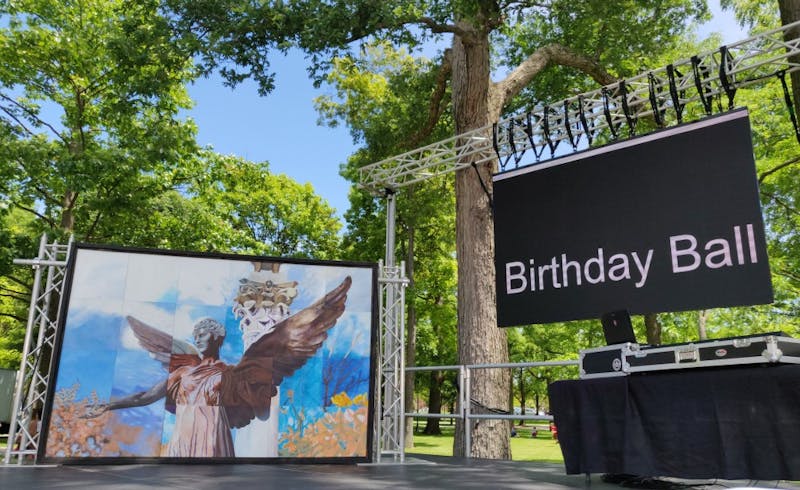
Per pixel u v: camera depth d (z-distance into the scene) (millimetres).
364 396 6355
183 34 9812
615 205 6824
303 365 6273
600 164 7035
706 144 6211
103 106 14023
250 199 25266
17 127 13586
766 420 3619
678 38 13391
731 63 6566
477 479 4852
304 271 6535
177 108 14867
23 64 13328
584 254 7004
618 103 7508
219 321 6172
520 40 14188
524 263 7555
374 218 19750
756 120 13555
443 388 31188
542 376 27219
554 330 24500
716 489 4348
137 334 5953
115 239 15242
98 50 13430
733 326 16047
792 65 6363
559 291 7176
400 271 7066
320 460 6070
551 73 13211
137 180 14016
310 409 6180
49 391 5641
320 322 6434
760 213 5734
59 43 12953
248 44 9898
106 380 5785
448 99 13445
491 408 8375
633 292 6520
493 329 8883
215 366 6055
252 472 5195
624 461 4219
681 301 6137
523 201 7699
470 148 9312
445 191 18266
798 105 7258
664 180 6461
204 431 5875
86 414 5680
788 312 17000
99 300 5941
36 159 12430
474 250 9180
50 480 4500
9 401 15570
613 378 4461
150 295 6062
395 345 7875
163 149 13016
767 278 5598
